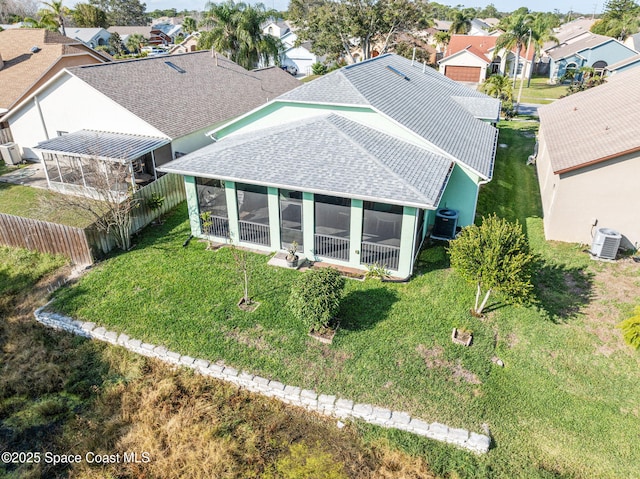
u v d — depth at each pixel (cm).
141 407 1119
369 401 1084
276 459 991
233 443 1020
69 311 1406
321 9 5544
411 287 1474
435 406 1066
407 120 1823
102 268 1617
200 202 1744
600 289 1445
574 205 1666
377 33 5475
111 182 2164
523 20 4600
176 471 967
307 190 1473
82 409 1125
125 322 1351
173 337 1290
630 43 5925
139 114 2319
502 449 980
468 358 1191
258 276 1541
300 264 1617
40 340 1341
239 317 1352
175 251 1717
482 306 1327
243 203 1669
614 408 1058
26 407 1134
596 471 929
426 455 981
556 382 1127
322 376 1152
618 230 1647
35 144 2648
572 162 1634
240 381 1163
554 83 5806
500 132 3369
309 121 1800
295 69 7294
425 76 2795
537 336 1266
